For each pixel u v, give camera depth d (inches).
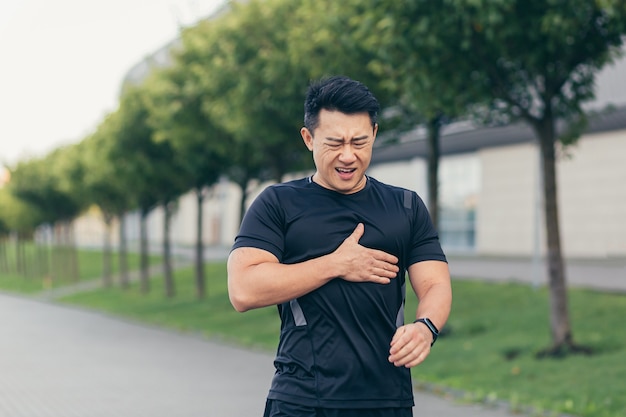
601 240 1112.8
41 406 364.5
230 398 380.5
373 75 541.0
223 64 668.1
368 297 114.1
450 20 387.5
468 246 1359.5
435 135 566.9
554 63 435.8
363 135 111.0
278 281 110.6
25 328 778.2
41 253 1964.8
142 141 1007.0
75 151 1349.7
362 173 114.4
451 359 459.5
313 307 115.0
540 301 623.5
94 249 2410.2
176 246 2407.7
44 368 488.4
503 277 808.3
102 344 627.2
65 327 788.6
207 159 882.1
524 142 1221.7
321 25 551.2
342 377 114.6
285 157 743.1
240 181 916.0
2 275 2124.8
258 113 641.0
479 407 341.1
